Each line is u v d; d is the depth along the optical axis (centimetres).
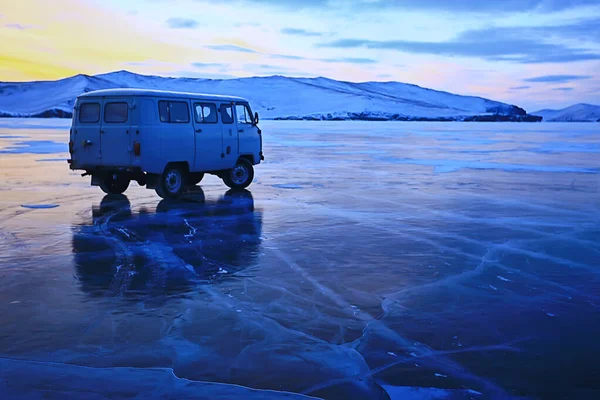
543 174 1702
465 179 1564
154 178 1124
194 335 436
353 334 441
